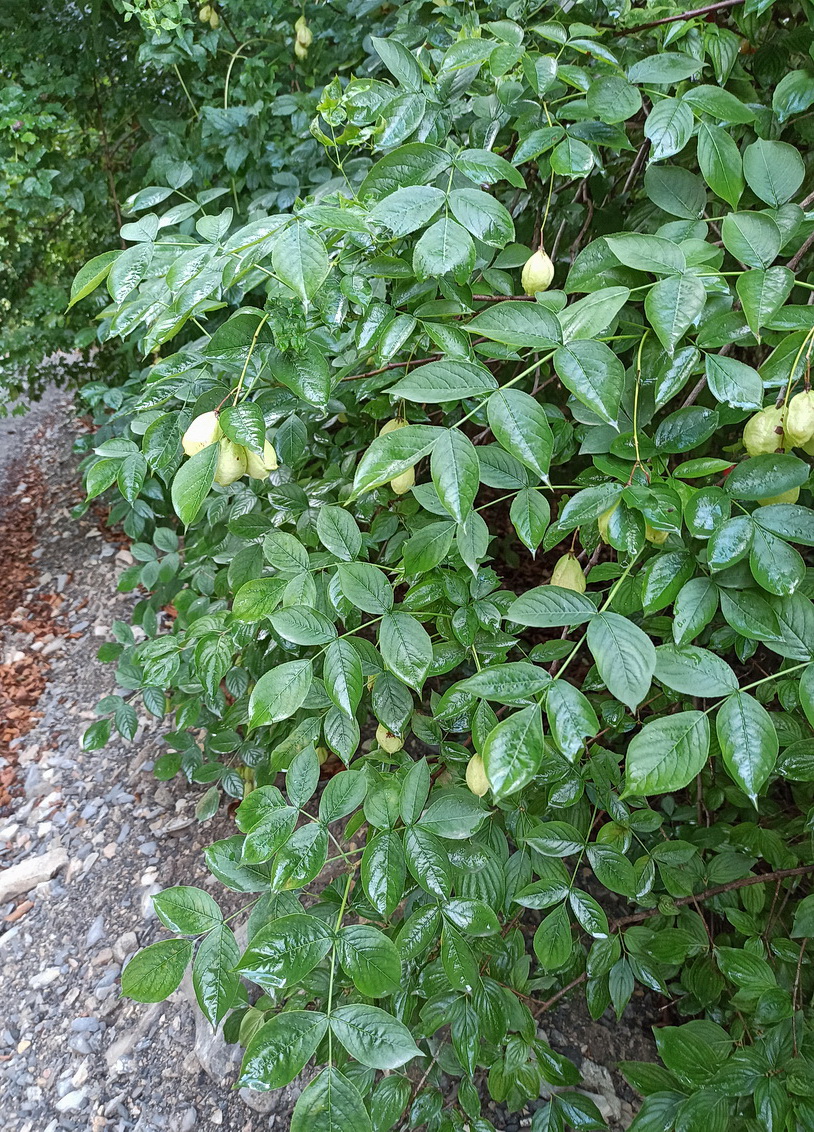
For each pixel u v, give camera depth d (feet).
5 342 16.67
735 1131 4.53
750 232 3.53
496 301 5.32
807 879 7.33
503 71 4.48
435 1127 4.93
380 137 4.48
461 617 4.65
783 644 3.29
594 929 4.64
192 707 7.33
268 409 4.98
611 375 3.21
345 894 3.83
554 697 3.12
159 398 5.10
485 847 4.68
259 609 4.01
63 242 17.02
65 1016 9.00
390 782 3.92
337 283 4.44
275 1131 7.56
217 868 3.97
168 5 10.77
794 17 6.45
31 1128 7.93
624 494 3.52
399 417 5.96
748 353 7.28
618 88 4.42
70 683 14.62
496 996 4.59
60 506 20.97
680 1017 7.77
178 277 3.79
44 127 13.73
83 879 10.71
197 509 3.64
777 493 3.35
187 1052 8.36
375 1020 3.18
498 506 13.37
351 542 4.23
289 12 12.41
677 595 3.46
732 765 3.07
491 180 4.04
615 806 5.80
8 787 12.44
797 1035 4.55
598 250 4.26
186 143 12.21
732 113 4.22
